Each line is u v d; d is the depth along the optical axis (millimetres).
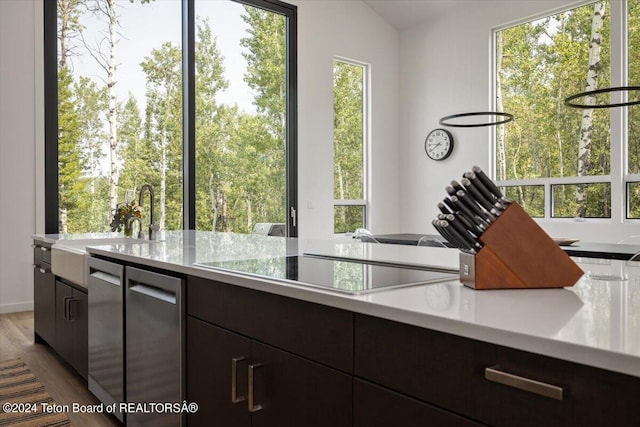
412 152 7578
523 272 1148
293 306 1228
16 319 4410
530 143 6238
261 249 2297
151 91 5430
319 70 6812
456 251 2098
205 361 1593
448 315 878
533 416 753
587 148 5711
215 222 5859
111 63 5168
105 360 2301
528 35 6246
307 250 2195
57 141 4871
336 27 6988
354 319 1061
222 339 1503
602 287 1182
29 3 4719
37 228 4773
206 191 5781
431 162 7297
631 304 978
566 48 5887
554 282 1154
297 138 6566
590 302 1001
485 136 6609
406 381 948
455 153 6980
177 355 1718
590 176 5656
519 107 6348
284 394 1256
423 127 7406
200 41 5734
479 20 6672
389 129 7633
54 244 3166
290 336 1237
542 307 950
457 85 6945
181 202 5648
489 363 812
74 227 4984
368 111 7418
